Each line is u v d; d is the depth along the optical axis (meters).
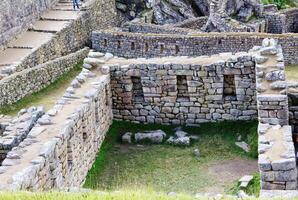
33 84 39.25
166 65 32.69
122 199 19.14
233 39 46.53
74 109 28.41
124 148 31.69
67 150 26.36
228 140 31.58
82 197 19.23
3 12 47.03
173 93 33.12
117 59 34.34
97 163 29.98
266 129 26.81
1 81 36.75
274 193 21.95
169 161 30.00
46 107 37.25
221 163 29.41
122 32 51.38
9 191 20.06
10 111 36.34
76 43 52.97
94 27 56.09
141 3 61.59
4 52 46.44
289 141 25.41
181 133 32.53
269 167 23.62
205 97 32.84
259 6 58.59
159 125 33.66
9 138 27.39
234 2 58.31
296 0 69.69
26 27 51.53
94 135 30.38
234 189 26.19
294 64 45.31
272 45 33.12
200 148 31.11
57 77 42.31
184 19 61.03
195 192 26.33
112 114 34.12
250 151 30.02
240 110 32.62
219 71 32.19
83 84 31.84
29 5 52.38
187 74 32.56
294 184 23.58
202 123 33.22
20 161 23.47
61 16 55.59
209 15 58.84
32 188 22.09
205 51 47.41
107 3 58.97
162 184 27.55
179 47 48.06
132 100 33.81
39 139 25.31
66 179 25.86
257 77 30.09
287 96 29.52
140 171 29.14
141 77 33.22
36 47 46.19
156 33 52.38
